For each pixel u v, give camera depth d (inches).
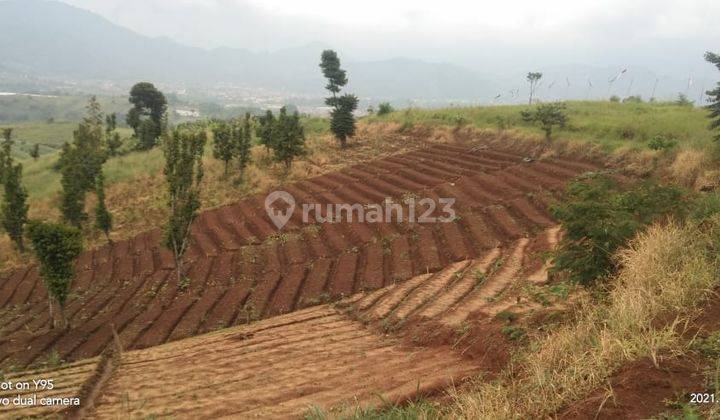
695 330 172.6
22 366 400.2
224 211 794.2
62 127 2800.2
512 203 605.6
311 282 502.6
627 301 199.9
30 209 887.7
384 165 914.1
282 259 589.6
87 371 337.7
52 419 245.4
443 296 387.9
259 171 941.8
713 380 140.7
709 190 463.2
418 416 169.6
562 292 288.7
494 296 366.3
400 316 366.3
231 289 530.9
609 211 264.4
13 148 2074.3
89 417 243.3
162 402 250.5
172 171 560.4
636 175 602.9
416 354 280.1
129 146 1355.8
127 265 635.5
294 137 935.7
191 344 381.4
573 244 272.2
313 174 922.1
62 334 464.8
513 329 250.8
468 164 826.2
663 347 161.2
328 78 1093.1
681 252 235.0
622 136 752.3
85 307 536.1
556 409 151.3
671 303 193.2
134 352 382.3
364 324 379.6
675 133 679.1
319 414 187.6
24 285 626.5
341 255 567.5
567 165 709.3
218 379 278.4
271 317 447.2
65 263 471.5
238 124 1149.1
